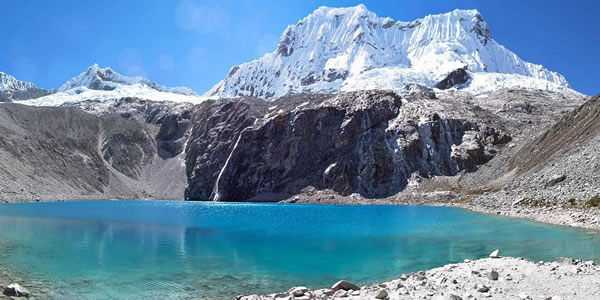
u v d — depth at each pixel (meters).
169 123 189.38
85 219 54.62
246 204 109.12
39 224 47.06
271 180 131.38
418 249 31.16
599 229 37.72
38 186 109.44
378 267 24.80
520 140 115.75
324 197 114.25
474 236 37.69
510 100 152.88
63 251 28.91
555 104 148.38
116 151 162.88
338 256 28.33
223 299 17.75
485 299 13.80
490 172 103.94
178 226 47.06
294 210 79.06
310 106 145.75
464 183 104.12
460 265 20.94
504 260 21.92
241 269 24.05
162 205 99.25
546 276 17.16
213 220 56.12
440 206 87.00
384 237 37.91
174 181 158.00
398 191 110.31
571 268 18.58
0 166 104.56
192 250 30.45
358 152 121.81
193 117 193.88
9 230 40.81
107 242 33.88
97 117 182.50
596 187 49.25
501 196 70.25
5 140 117.12
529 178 70.44
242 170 137.75
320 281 21.22
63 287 19.36
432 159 115.94
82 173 132.38
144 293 18.64
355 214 67.88
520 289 15.19
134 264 25.06
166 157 176.62
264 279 21.64
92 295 18.17
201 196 145.88
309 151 131.50
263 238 37.44
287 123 140.12
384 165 116.31
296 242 34.88
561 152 70.44
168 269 23.78
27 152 119.69
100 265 24.56
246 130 145.12
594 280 16.14
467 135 119.81
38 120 161.50
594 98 79.50
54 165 124.69
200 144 163.25
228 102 177.50
